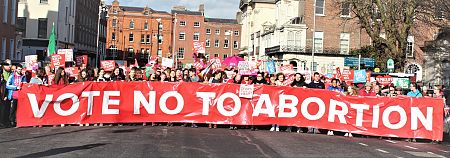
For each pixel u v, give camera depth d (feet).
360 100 47.37
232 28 347.77
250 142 38.91
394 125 46.83
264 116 48.34
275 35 198.18
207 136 41.63
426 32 160.56
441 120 46.34
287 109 48.24
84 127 46.19
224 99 48.65
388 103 46.96
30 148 33.12
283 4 199.72
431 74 160.76
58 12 186.70
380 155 35.29
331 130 48.01
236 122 48.44
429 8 108.47
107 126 47.26
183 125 49.96
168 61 73.46
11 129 44.42
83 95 47.42
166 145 35.45
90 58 252.21
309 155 33.63
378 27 122.83
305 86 51.03
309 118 48.03
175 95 48.73
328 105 47.85
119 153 31.45
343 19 176.35
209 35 349.00
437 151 39.88
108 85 47.96
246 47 260.62
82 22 230.48
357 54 171.42
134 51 351.67
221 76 52.08
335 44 184.55
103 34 303.07
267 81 55.01
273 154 33.27
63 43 192.75
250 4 250.98
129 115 48.29
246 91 48.39
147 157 30.27
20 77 48.55
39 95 46.52
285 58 183.21
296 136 44.91
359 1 122.83
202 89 48.75
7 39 130.82
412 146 42.65
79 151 31.99
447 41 148.05
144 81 48.62
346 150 37.06
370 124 47.16
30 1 183.93
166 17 353.31
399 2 118.21
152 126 48.16
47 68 52.90
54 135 40.09
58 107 46.93
